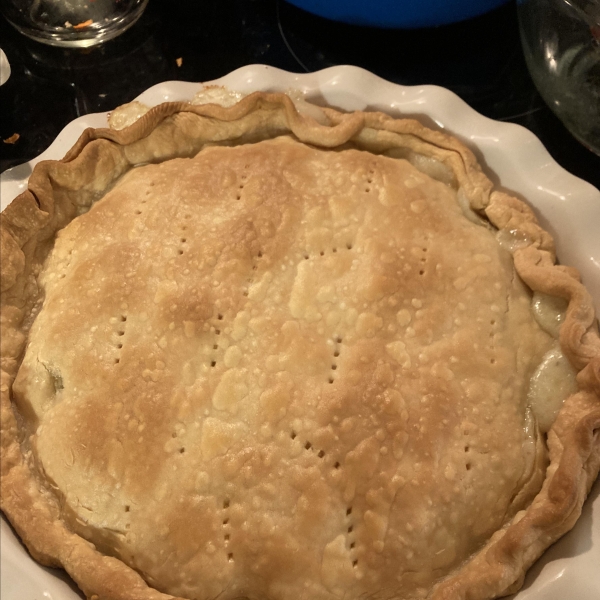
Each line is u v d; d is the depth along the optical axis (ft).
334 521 0.92
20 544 0.96
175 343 1.00
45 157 1.28
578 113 1.24
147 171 1.19
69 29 1.50
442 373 0.99
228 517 0.93
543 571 0.91
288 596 0.91
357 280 1.04
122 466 0.96
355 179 1.13
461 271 1.07
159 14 1.55
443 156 1.20
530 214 1.15
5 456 1.00
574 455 0.92
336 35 1.48
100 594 0.90
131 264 1.07
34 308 1.12
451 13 1.35
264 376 0.98
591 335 1.03
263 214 1.09
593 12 1.20
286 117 1.21
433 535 0.93
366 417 0.96
